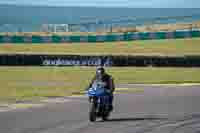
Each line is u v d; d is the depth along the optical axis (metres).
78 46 96.75
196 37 98.94
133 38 100.56
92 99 23.44
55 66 75.00
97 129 19.81
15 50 91.31
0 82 54.16
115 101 34.19
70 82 55.00
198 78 61.22
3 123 21.69
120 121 22.78
